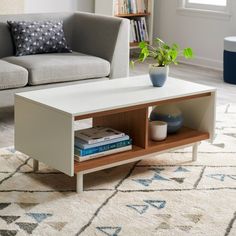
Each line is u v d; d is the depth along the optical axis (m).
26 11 7.28
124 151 4.39
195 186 4.34
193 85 4.75
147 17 8.05
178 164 4.68
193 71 7.47
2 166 4.55
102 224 3.86
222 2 7.58
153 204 4.10
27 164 4.60
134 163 4.68
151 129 4.57
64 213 3.97
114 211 4.00
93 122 4.76
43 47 5.84
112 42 5.86
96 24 5.98
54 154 4.20
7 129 5.34
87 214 3.96
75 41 6.14
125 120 4.54
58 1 7.54
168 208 4.05
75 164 4.14
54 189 4.25
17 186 4.27
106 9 7.69
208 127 4.77
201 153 4.88
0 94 5.26
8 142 5.04
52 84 5.52
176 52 4.66
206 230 3.82
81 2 7.77
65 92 4.48
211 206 4.09
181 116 4.73
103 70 5.78
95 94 4.44
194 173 4.54
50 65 5.46
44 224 3.85
